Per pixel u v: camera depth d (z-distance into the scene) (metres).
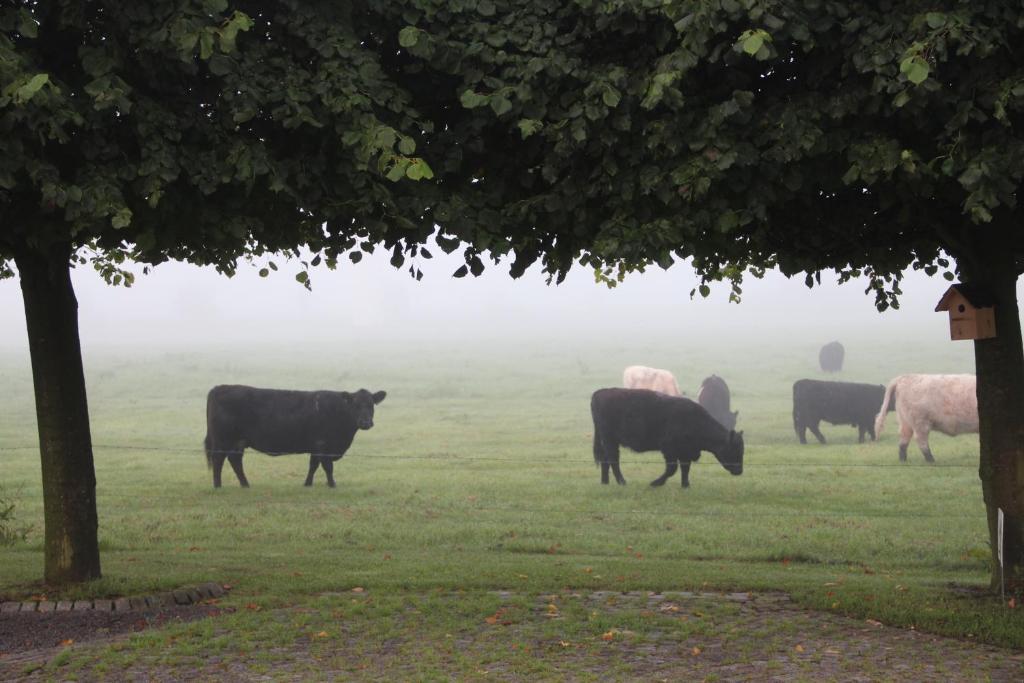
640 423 21.34
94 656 7.91
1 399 44.94
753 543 14.54
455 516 17.23
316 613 9.17
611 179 7.71
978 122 7.43
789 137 7.22
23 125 6.91
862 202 8.91
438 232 8.23
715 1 6.89
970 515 17.19
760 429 34.09
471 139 8.02
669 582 10.55
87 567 10.34
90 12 7.28
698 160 7.25
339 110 7.28
